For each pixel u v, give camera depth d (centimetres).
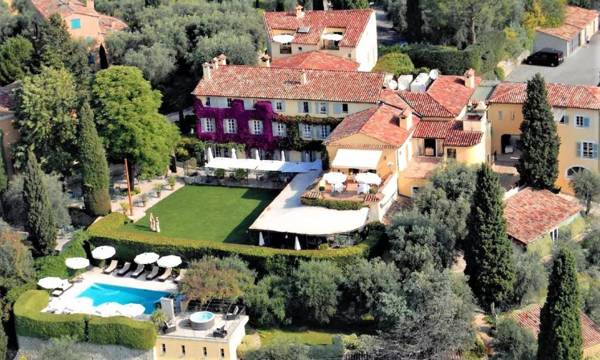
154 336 11344
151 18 18900
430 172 13250
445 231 12031
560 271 10125
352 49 16275
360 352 11006
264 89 14812
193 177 14875
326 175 13238
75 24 19162
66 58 16450
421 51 17538
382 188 13038
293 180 14050
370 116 13888
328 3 19900
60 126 14525
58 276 12594
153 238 12812
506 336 10931
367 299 11500
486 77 17750
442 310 10956
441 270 11838
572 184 13650
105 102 14200
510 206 12988
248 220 13588
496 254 11506
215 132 15138
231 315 11544
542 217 12812
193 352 11325
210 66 15312
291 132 14700
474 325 11288
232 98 14875
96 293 12394
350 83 14612
